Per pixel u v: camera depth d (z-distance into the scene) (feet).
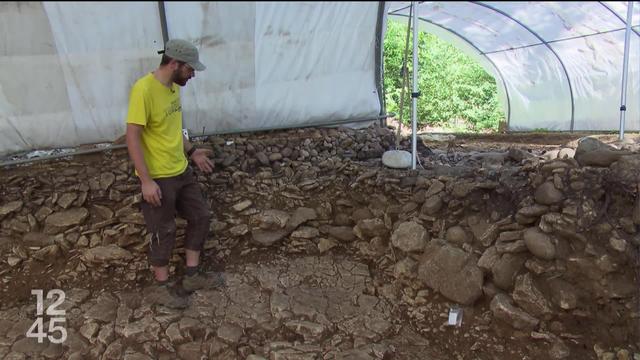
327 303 11.21
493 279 10.12
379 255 12.22
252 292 11.54
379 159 14.49
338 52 14.96
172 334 10.24
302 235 12.63
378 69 16.33
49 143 12.84
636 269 8.89
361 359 9.69
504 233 10.30
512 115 31.35
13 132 12.39
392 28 42.88
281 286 11.64
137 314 10.77
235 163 13.82
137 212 12.04
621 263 8.99
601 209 9.48
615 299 8.98
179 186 10.57
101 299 11.23
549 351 9.21
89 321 10.63
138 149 9.73
